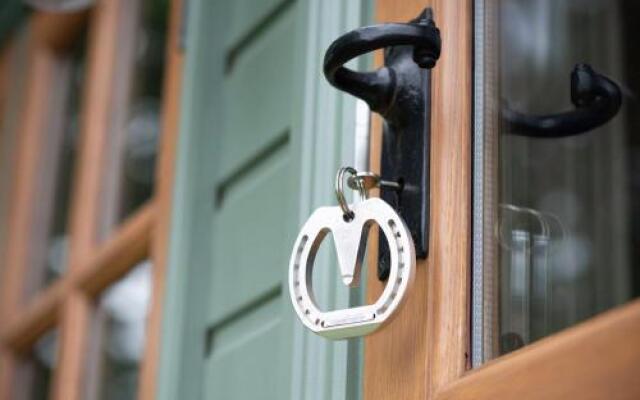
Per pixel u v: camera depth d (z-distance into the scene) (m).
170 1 2.77
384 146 1.65
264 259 2.02
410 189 1.57
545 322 1.63
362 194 1.53
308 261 1.50
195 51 2.38
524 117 1.77
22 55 3.82
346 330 1.45
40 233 3.37
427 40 1.48
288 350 1.85
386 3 1.77
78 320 2.92
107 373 2.72
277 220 2.00
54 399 2.94
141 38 2.99
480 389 1.39
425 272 1.53
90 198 3.06
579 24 2.06
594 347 1.25
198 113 2.32
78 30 3.46
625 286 2.08
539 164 1.84
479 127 1.59
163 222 2.38
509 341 1.52
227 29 2.36
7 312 3.41
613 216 2.07
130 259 2.70
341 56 1.49
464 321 1.49
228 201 2.22
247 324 2.06
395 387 1.53
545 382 1.30
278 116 2.08
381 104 1.60
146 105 2.87
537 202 1.80
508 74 1.78
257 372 1.96
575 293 1.95
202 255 2.23
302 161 1.92
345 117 1.83
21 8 3.77
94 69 3.24
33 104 3.61
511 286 1.58
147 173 2.78
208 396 2.13
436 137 1.57
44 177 3.46
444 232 1.53
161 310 2.29
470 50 1.61
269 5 2.19
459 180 1.54
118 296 2.74
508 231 1.62
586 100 1.75
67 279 3.05
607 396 1.23
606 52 2.06
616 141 2.05
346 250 1.47
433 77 1.60
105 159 3.04
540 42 1.98
